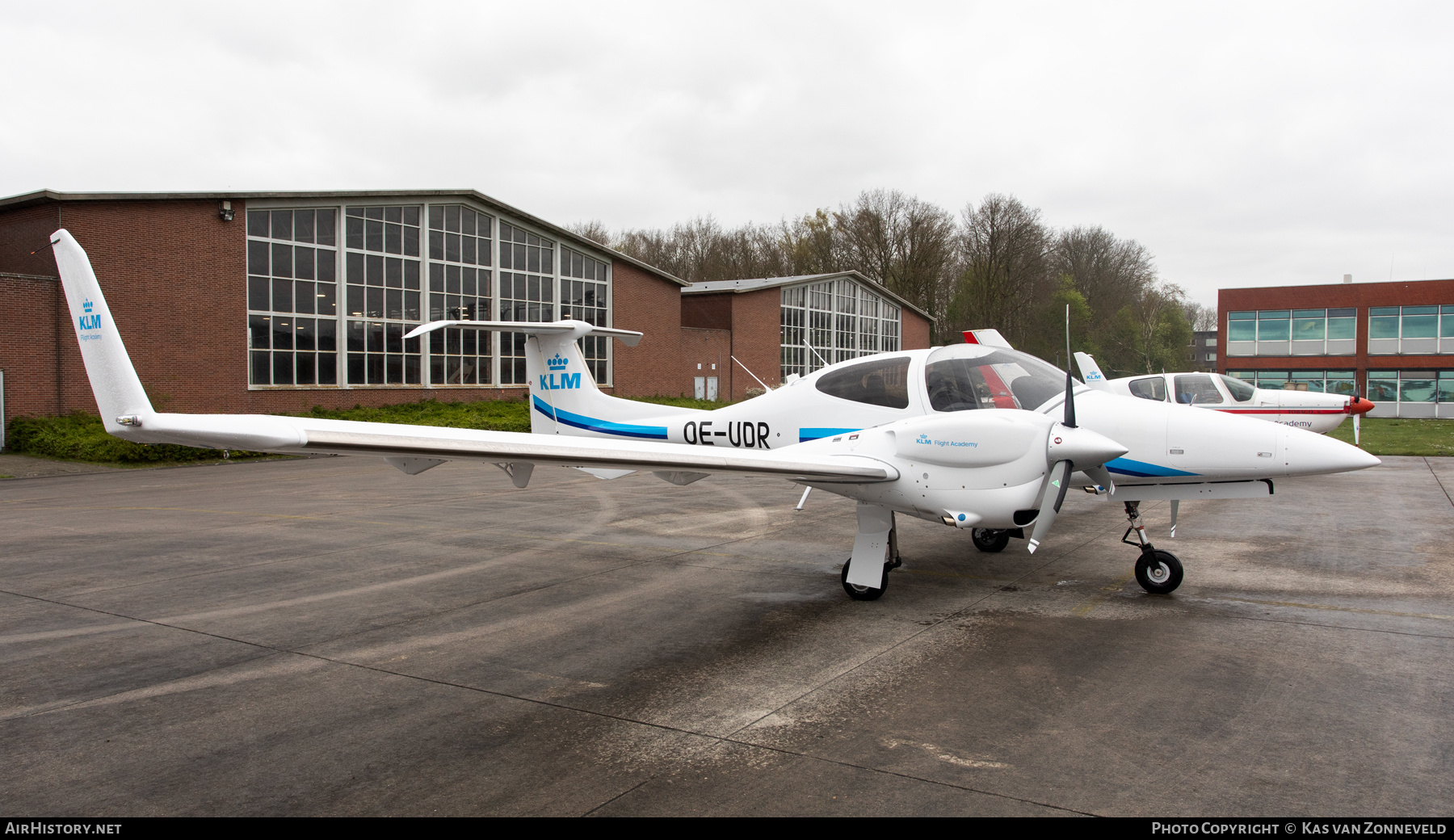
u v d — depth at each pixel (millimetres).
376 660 4750
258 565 7281
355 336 23578
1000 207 50750
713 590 6355
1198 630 5148
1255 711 3852
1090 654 4703
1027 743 3533
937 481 5645
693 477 7043
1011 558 7414
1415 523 8977
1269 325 36281
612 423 8672
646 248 62906
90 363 4344
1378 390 34812
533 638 5152
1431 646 4762
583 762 3424
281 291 21875
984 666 4527
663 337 34062
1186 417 6016
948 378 6492
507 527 9227
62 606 5922
